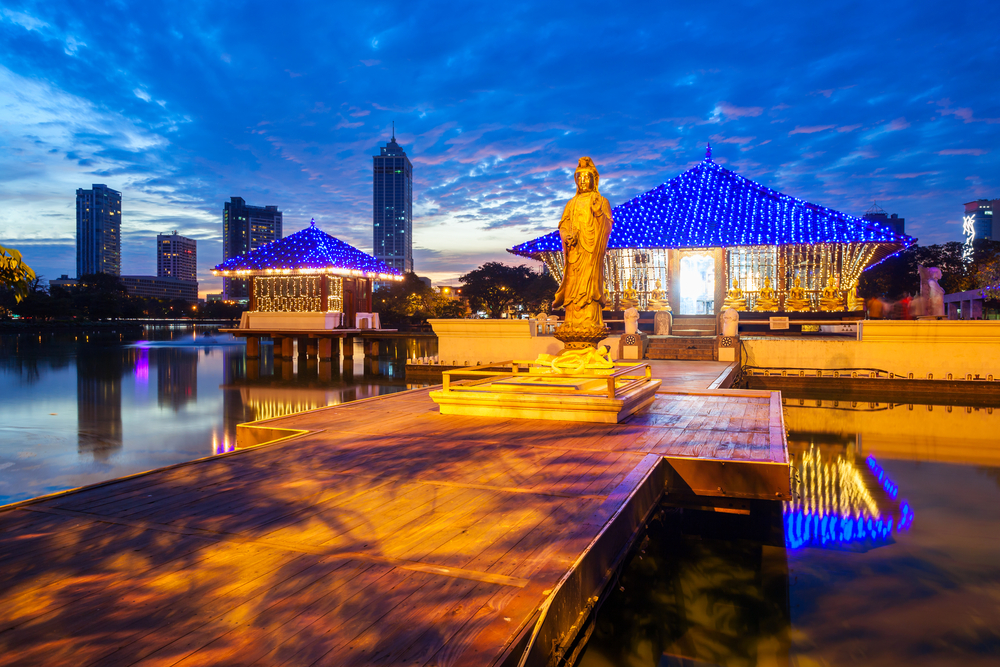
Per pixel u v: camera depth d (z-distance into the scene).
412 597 4.00
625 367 14.34
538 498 6.27
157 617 3.71
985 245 62.75
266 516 5.65
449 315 89.88
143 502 6.05
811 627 6.42
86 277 145.50
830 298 33.66
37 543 4.90
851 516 10.21
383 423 10.84
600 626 6.08
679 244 34.59
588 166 12.80
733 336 27.22
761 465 7.74
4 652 3.29
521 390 11.79
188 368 37.91
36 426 18.80
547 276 87.06
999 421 19.55
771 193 37.31
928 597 7.07
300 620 3.68
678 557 8.40
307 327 42.28
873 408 22.14
